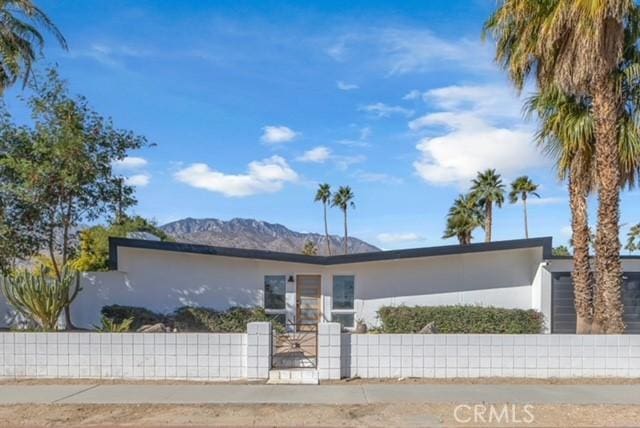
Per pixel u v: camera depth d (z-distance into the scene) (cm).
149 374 1197
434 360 1203
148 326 1680
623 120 1420
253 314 1898
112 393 1071
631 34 1328
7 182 1750
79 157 1750
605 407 971
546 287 1959
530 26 1373
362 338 1208
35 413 942
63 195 1805
